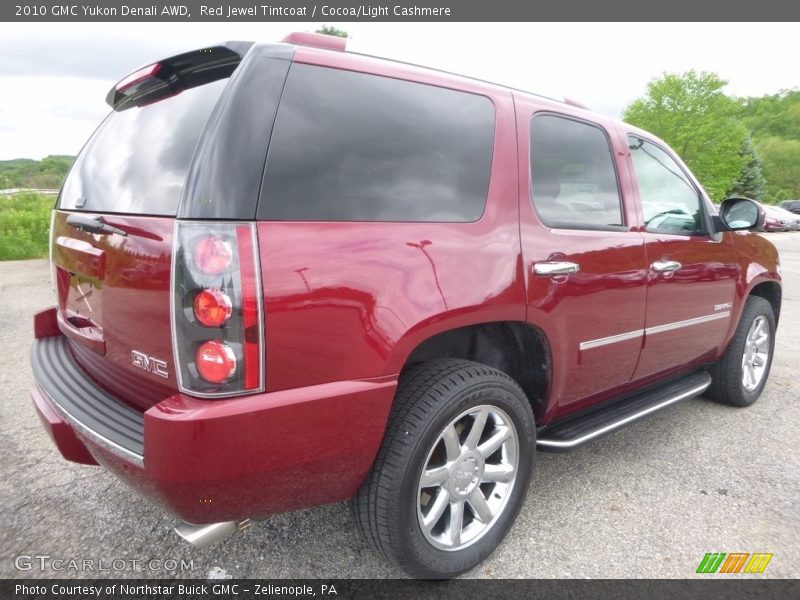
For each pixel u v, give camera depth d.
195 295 1.57
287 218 1.68
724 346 3.75
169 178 1.78
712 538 2.49
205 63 1.97
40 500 2.66
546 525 2.56
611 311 2.66
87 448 1.94
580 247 2.49
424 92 2.14
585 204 2.67
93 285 2.01
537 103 2.55
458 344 2.47
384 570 2.25
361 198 1.86
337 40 2.00
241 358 1.59
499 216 2.22
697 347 3.45
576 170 2.66
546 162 2.51
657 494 2.84
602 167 2.82
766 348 4.22
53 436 2.04
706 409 4.05
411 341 1.87
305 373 1.69
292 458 1.70
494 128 2.32
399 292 1.84
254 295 1.58
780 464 3.19
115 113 2.39
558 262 2.36
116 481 2.84
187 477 1.56
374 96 1.99
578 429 2.68
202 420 1.53
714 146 32.28
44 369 2.34
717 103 31.88
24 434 3.36
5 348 5.14
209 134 1.65
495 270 2.12
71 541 2.38
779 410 4.04
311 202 1.74
